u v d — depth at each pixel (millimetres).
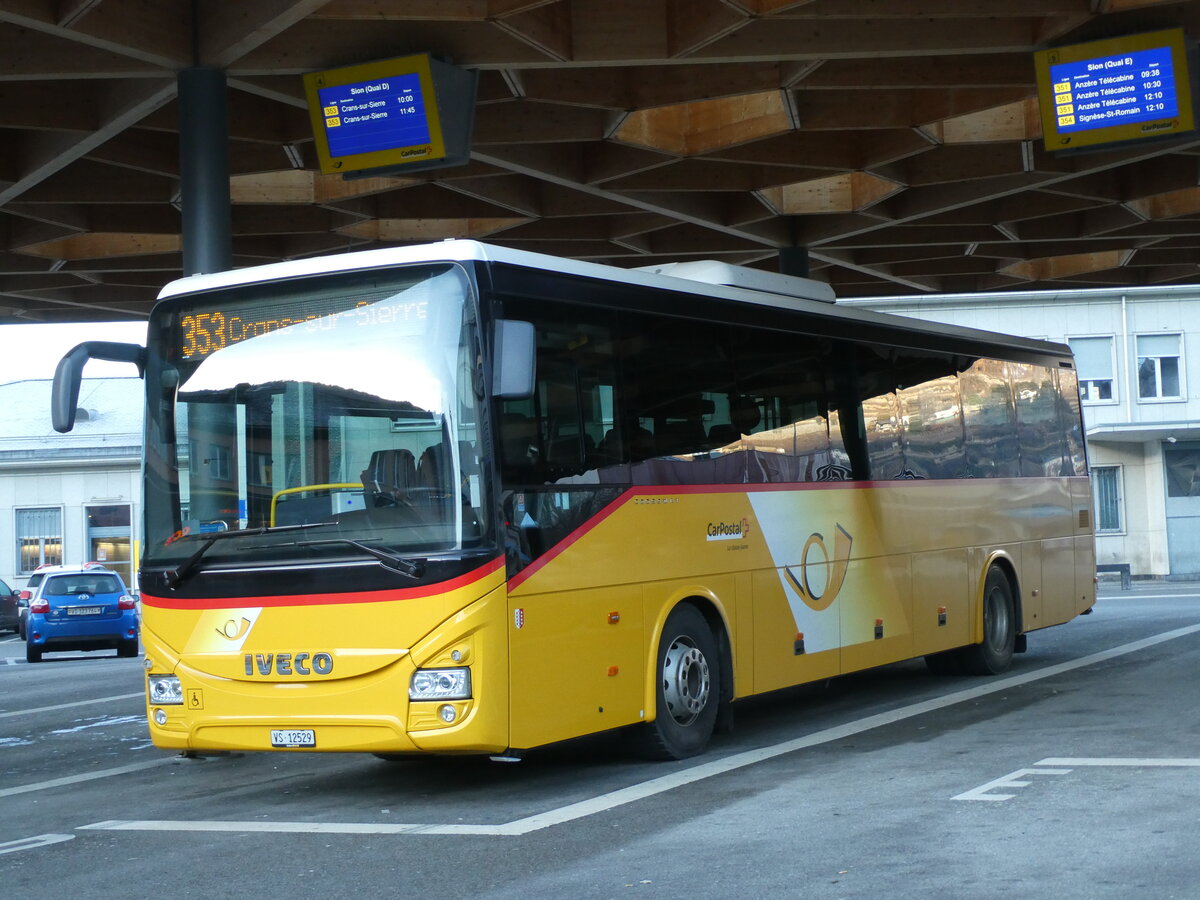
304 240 23562
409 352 8523
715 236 24688
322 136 14852
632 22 14430
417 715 8156
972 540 14188
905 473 13055
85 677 21906
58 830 8656
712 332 10609
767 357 11227
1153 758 8867
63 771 11477
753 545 10734
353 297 8734
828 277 29344
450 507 8258
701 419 10328
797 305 11711
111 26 13336
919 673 15211
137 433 53531
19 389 57062
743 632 10539
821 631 11531
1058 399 16547
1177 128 14766
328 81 14688
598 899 6047
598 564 9094
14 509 52844
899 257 26406
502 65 14734
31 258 23500
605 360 9430
